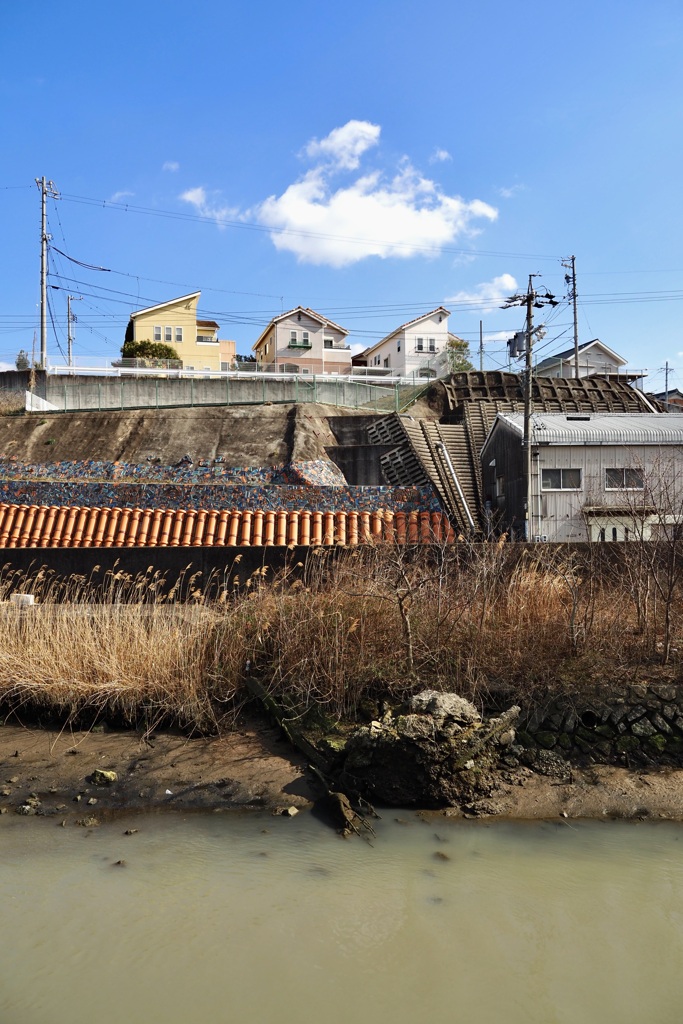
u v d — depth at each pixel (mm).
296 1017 4168
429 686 7883
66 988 4383
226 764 7422
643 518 11234
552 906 5254
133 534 15625
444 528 15633
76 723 8312
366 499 18609
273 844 6070
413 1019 4141
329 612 8688
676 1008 4277
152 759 7559
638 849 6035
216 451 29328
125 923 5008
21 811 6629
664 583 9258
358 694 7848
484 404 33781
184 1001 4273
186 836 6211
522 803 6746
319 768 7188
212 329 62531
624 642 8430
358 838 6180
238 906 5199
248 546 11250
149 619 9219
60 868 5711
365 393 37844
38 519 16109
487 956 4719
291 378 39750
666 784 6988
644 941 4867
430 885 5484
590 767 7258
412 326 57875
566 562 9859
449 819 6520
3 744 7941
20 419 31844
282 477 25531
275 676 8383
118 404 35312
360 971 4555
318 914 5121
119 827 6379
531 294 20875
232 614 9141
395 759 6754
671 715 7527
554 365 51750
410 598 8602
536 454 20547
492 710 7711
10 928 4949
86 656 8664
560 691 7699
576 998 4336
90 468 26219
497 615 8648
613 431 20766
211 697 8391
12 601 10242
